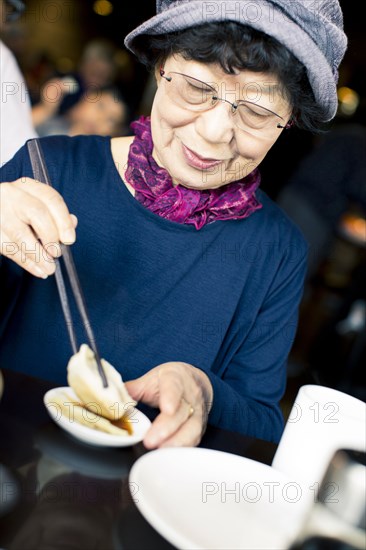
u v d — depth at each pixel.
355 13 6.36
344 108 6.46
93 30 7.55
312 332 4.77
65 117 3.46
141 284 1.32
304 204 3.66
